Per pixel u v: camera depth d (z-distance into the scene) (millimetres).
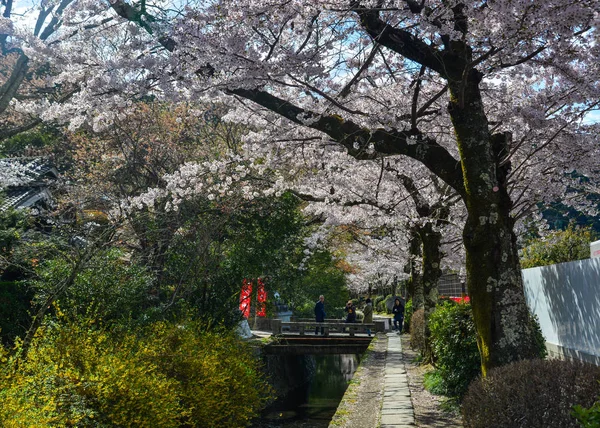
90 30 7887
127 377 8031
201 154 19203
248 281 16688
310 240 18500
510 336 6590
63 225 12852
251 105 10469
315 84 9016
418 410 9398
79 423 7141
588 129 9914
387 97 10523
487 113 10570
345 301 38156
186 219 14328
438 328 10562
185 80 7340
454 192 13602
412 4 6895
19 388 6934
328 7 7199
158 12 7082
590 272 8008
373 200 13297
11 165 15930
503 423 5148
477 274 6824
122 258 14430
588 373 5027
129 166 17875
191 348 10875
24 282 12578
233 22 6984
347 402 10367
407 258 20031
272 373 19062
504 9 5953
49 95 11328
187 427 9961
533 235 19047
